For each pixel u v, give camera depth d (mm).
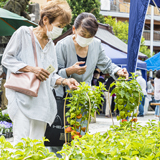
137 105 2840
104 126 7363
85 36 2887
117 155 1440
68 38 3203
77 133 2537
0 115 6344
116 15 33438
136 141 1655
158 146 1796
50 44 2752
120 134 2141
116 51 10656
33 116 2516
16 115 2494
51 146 3330
